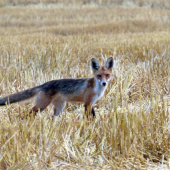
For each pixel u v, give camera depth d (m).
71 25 74.88
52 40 45.28
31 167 12.77
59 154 13.97
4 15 93.00
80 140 15.03
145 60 31.16
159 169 13.03
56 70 27.86
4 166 12.78
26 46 38.62
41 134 14.70
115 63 29.23
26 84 24.58
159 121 16.69
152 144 14.88
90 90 18.94
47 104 19.03
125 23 74.25
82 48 38.41
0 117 17.75
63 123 16.42
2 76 25.86
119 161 13.45
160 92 22.94
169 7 104.12
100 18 87.44
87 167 13.06
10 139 14.01
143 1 108.25
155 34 52.25
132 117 15.58
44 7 109.50
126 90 23.14
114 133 14.40
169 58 31.84
